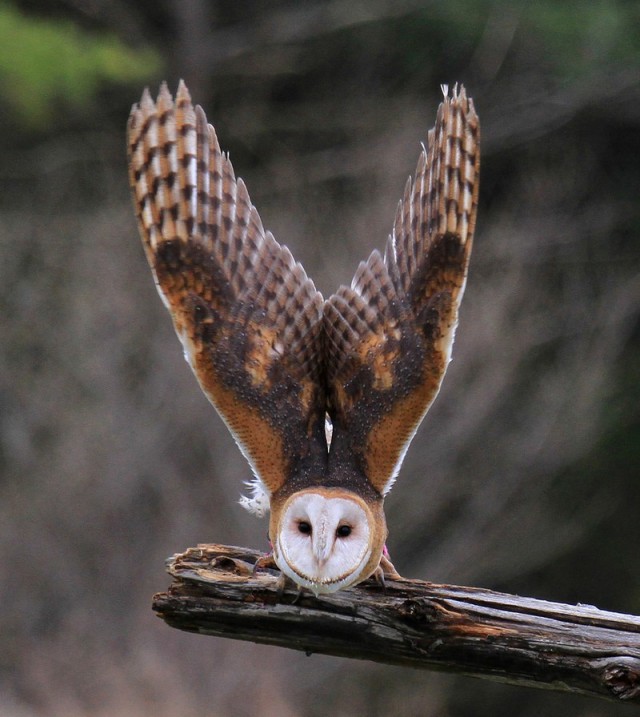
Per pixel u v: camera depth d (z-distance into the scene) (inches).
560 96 959.6
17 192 881.5
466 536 773.9
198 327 275.3
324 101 977.5
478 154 271.9
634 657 250.5
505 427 777.6
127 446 692.7
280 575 267.3
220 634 272.1
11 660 699.4
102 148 917.8
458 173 273.1
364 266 284.5
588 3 978.7
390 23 976.9
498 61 958.4
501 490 774.5
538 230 832.3
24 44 848.3
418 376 273.0
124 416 693.9
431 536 781.3
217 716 672.4
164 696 673.6
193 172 279.9
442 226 274.1
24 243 748.6
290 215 756.6
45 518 701.3
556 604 259.4
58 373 708.7
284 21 980.6
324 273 707.4
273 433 273.7
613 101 963.3
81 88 867.4
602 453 927.0
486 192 948.0
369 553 259.0
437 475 725.3
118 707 675.4
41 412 705.0
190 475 701.9
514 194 928.9
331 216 768.3
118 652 689.6
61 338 708.0
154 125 279.1
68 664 689.6
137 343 709.9
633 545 942.4
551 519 888.3
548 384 801.6
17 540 700.7
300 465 273.7
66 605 704.4
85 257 718.5
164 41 997.2
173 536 693.3
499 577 843.4
